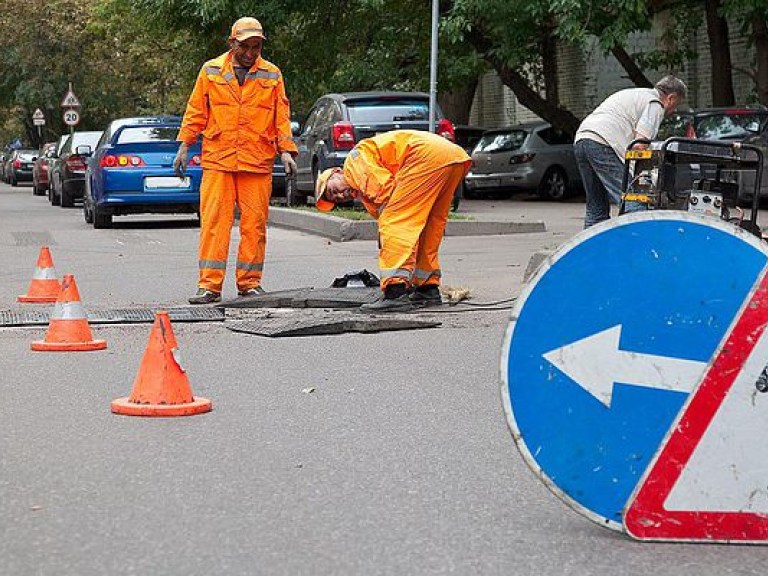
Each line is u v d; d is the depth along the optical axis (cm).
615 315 513
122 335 1108
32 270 1642
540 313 513
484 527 557
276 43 3400
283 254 1836
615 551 520
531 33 2981
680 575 493
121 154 2352
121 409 791
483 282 1430
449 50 3222
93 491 618
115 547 532
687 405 512
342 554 522
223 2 3075
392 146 1161
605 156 1344
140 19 3388
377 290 1277
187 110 1269
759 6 2709
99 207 2362
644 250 511
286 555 520
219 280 1276
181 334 1105
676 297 511
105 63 6431
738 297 509
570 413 516
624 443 516
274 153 1287
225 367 952
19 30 6425
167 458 682
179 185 2358
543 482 517
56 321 1035
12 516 577
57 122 7325
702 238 510
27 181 6147
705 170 1088
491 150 3316
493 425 760
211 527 559
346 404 820
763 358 509
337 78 3453
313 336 1092
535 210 2738
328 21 3406
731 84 3072
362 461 675
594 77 4081
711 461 514
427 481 634
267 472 653
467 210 2748
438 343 1052
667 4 3109
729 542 519
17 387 880
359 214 2195
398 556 519
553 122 3309
